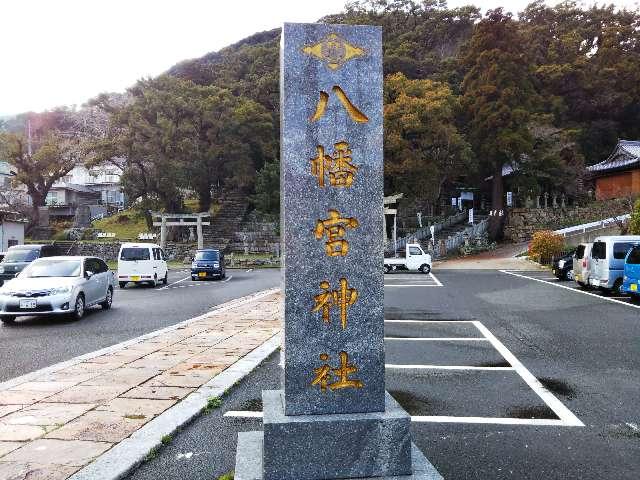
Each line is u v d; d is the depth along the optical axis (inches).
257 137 1765.5
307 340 137.6
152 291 781.9
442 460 161.6
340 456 131.0
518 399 225.9
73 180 2568.9
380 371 139.3
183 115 1624.0
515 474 151.5
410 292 716.7
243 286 861.8
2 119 2778.1
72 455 157.3
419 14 2591.0
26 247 766.5
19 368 285.3
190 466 156.5
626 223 1290.6
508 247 1600.6
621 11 2301.9
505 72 1556.3
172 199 1646.2
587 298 628.7
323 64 142.7
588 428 190.4
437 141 1505.9
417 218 1836.9
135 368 271.0
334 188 141.3
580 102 2017.7
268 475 129.2
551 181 1787.6
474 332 397.7
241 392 234.4
